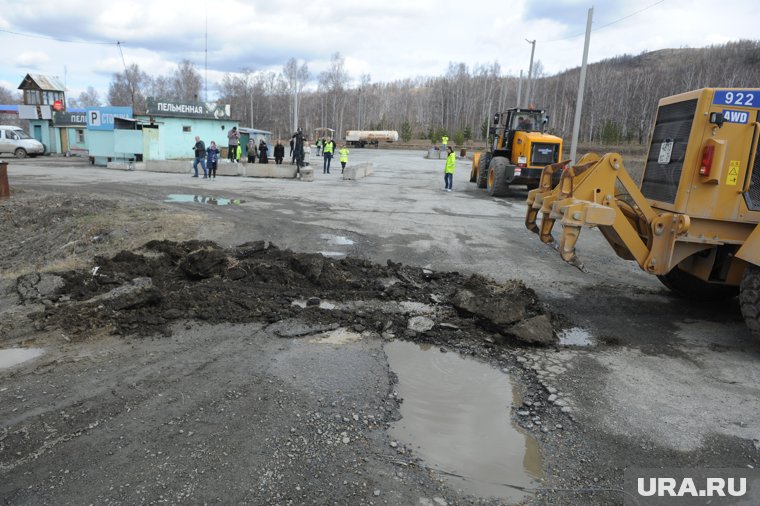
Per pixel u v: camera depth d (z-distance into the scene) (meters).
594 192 5.83
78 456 3.36
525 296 6.53
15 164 27.78
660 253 5.88
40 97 39.38
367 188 20.38
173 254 8.05
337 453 3.49
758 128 5.48
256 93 96.75
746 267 5.54
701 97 5.57
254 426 3.75
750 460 3.56
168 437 3.59
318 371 4.67
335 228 11.49
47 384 4.33
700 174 5.63
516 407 4.23
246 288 6.66
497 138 20.14
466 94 104.19
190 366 4.70
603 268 8.95
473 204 16.59
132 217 11.50
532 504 3.09
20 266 8.87
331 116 107.38
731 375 4.87
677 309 6.78
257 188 18.94
